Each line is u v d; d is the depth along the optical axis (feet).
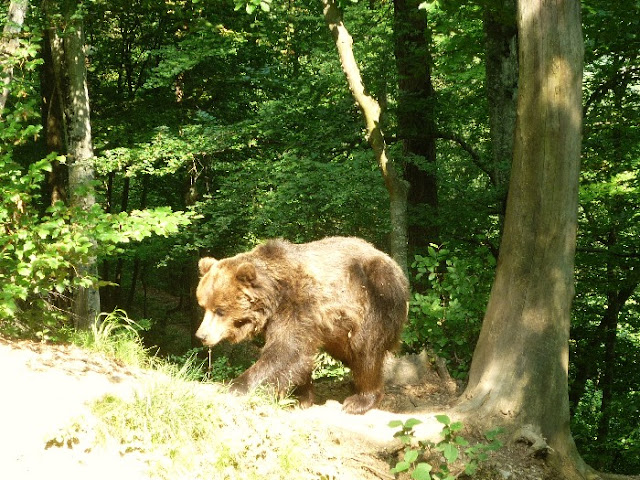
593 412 64.39
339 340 21.62
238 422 18.26
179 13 44.70
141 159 45.09
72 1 43.24
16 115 22.35
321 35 49.26
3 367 17.60
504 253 23.24
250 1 30.50
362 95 32.17
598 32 38.99
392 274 22.15
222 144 45.34
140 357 23.22
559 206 22.30
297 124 46.57
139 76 64.49
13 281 20.71
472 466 19.66
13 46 31.42
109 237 21.66
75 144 45.34
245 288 20.44
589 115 49.62
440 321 29.78
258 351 58.70
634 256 49.42
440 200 49.90
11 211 21.09
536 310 22.47
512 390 22.26
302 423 19.84
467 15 41.63
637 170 50.11
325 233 43.93
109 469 15.29
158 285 89.04
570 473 21.86
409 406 24.13
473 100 55.16
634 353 59.62
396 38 47.32
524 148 22.61
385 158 32.83
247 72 56.85
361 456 19.75
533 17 22.12
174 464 16.28
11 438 14.61
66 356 20.12
